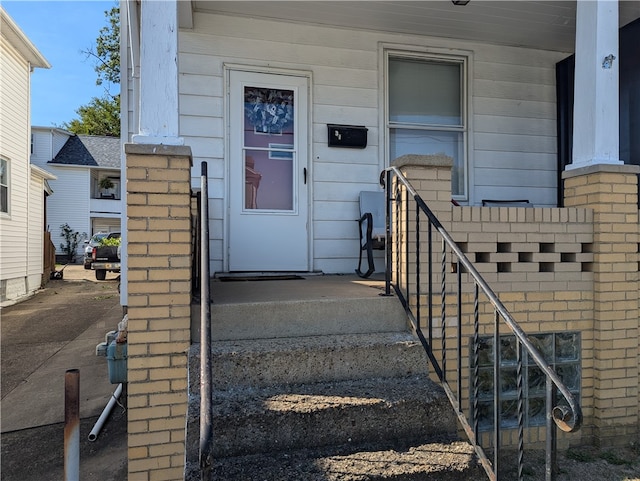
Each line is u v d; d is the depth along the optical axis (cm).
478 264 301
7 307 985
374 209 458
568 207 342
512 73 507
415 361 262
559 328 317
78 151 2366
